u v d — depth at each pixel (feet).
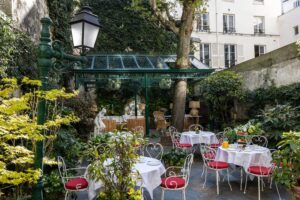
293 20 52.37
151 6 28.84
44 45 8.75
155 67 30.96
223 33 52.01
